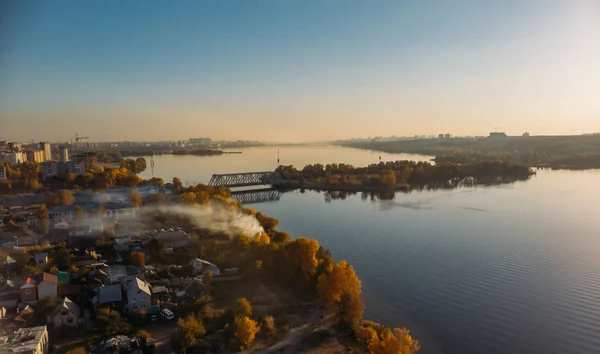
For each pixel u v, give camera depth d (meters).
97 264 125.06
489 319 103.94
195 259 127.56
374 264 143.25
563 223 196.50
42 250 135.00
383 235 181.50
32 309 96.12
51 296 101.75
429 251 157.38
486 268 138.25
